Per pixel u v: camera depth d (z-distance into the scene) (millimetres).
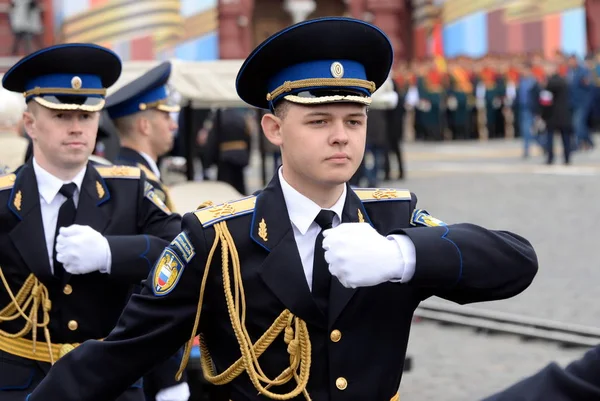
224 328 3516
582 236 12758
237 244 3486
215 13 35719
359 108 3367
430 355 8250
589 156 25188
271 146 14469
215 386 3635
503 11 38219
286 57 3373
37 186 4938
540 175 20359
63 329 4852
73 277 4832
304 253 3482
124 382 3557
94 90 4957
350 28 3365
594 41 40188
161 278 3516
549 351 8258
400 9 41625
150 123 6570
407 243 3211
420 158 25953
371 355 3439
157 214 5062
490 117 33031
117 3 33906
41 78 4898
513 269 3303
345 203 3535
